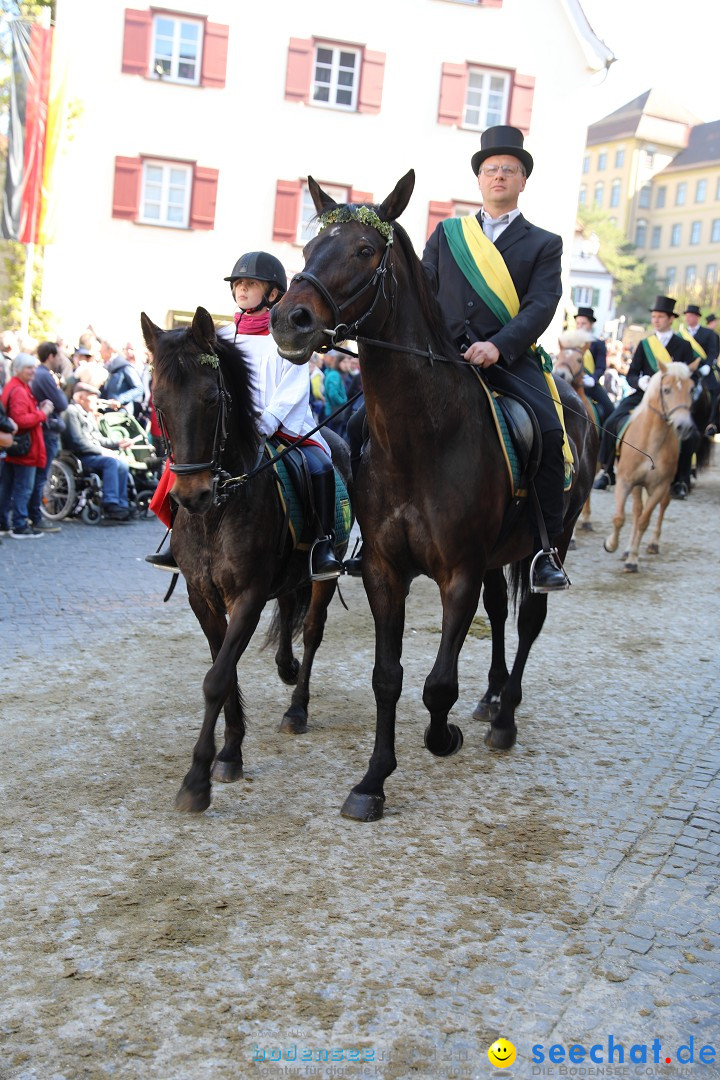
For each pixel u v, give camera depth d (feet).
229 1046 9.22
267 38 69.00
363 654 22.61
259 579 13.96
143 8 66.13
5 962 10.40
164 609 26.20
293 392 15.12
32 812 13.96
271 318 11.82
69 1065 8.91
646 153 295.28
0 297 68.08
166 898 11.74
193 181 68.69
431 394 13.25
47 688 19.43
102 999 9.83
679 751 17.38
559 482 15.60
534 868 12.84
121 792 14.69
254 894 11.90
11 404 32.96
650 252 300.61
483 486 13.79
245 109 69.31
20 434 33.42
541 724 18.47
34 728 17.24
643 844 13.70
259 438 14.14
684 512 45.70
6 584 27.66
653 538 36.19
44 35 59.06
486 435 14.07
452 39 72.64
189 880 12.16
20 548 32.48
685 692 20.80
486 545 14.08
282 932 11.10
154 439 39.45
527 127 75.56
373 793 14.05
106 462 37.24
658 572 33.37
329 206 12.79
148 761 15.92
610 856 13.28
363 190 72.69
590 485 18.98
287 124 70.33
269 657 22.13
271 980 10.21
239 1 68.03
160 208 69.05
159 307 69.41
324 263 12.09
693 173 288.51
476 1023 9.67
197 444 12.55
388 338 12.98
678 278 294.87
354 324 12.34
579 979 10.44
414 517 13.50
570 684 21.03
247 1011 9.71
